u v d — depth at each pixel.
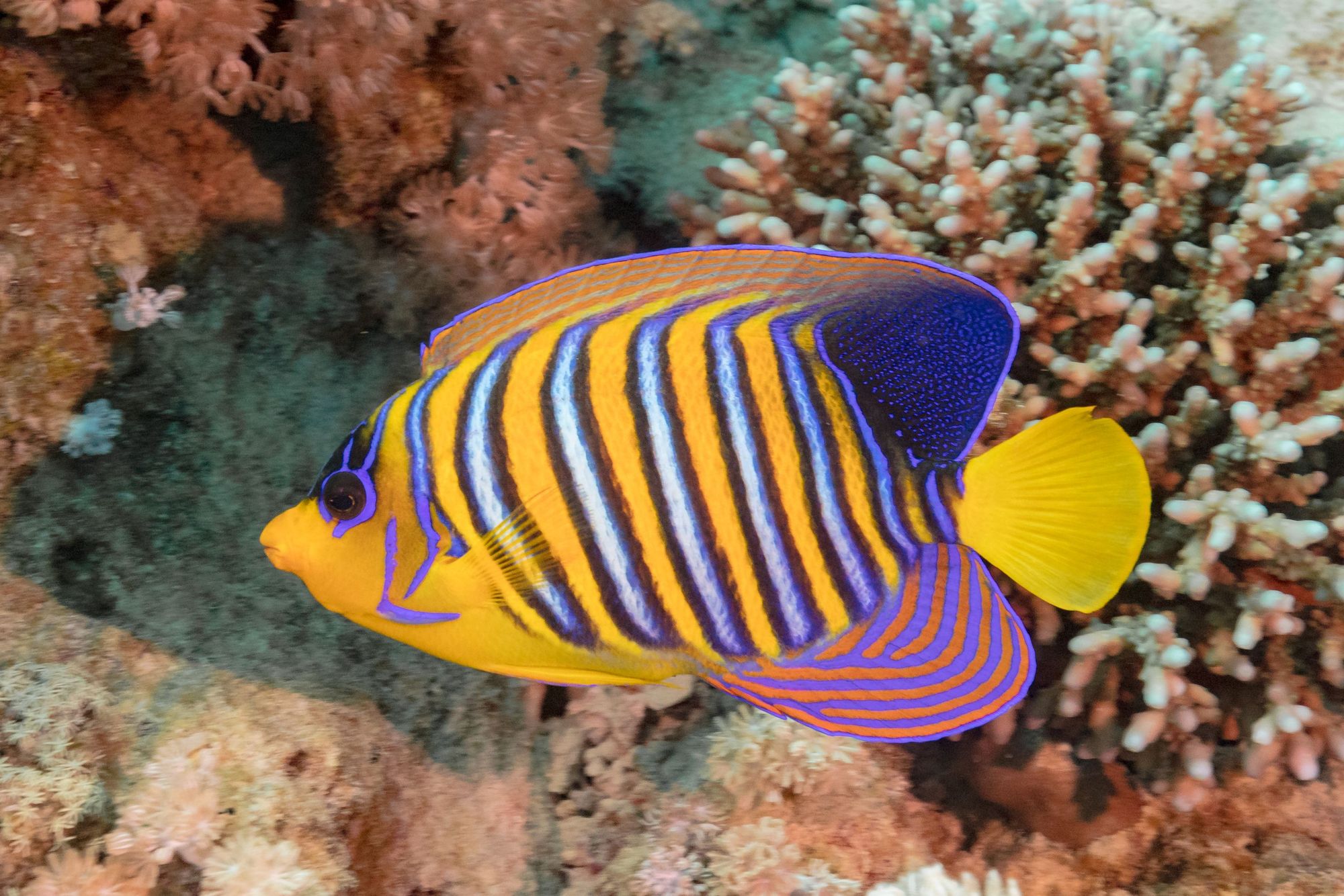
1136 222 0.67
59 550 0.63
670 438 0.47
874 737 0.48
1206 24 1.02
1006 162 0.69
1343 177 0.69
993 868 0.65
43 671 0.59
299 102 0.71
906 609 0.48
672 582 0.47
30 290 0.65
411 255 0.78
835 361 0.47
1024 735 0.65
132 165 0.72
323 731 0.62
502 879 0.65
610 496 0.47
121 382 0.67
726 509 0.47
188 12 0.66
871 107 0.83
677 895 0.63
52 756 0.57
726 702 0.70
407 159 0.78
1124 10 1.04
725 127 0.88
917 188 0.73
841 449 0.47
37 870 0.55
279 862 0.57
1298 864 0.62
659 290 0.47
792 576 0.48
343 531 0.47
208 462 0.67
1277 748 0.62
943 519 0.48
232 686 0.62
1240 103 0.71
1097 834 0.64
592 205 0.91
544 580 0.47
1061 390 0.67
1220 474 0.64
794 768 0.64
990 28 0.83
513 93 0.80
